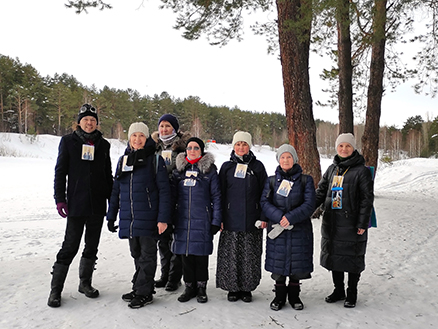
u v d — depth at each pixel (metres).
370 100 11.81
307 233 3.49
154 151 3.61
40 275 4.25
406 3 9.12
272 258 3.46
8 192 14.06
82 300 3.47
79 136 3.55
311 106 7.64
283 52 7.54
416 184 17.36
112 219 3.59
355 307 3.48
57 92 52.44
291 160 3.54
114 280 4.16
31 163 24.48
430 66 11.00
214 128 76.62
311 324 3.07
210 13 8.03
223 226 3.66
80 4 6.50
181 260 3.81
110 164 3.82
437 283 4.19
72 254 3.47
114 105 61.03
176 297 3.67
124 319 3.06
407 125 72.50
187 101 71.81
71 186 3.48
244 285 3.55
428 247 5.83
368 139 11.91
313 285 4.15
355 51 12.04
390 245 5.95
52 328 2.87
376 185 19.12
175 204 3.70
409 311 3.40
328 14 6.45
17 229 7.90
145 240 3.47
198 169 3.68
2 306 3.28
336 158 3.77
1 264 4.77
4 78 49.22
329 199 3.69
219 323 3.05
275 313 3.29
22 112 49.91
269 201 3.57
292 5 7.25
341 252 3.54
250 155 3.75
